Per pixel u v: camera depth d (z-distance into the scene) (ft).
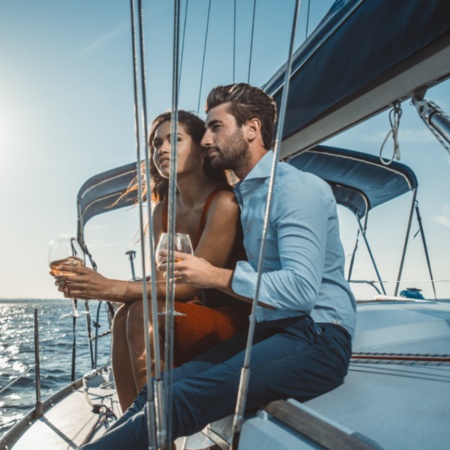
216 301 5.22
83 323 170.09
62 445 7.59
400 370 4.70
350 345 4.12
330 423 2.92
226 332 4.48
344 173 13.87
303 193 3.89
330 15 6.45
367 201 15.20
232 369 3.59
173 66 2.28
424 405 3.47
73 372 13.05
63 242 4.83
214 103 4.77
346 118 7.06
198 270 3.74
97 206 13.83
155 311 2.48
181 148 5.28
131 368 4.90
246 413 3.72
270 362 3.63
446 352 5.52
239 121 4.62
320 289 4.12
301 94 6.79
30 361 69.92
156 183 6.35
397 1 5.29
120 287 4.83
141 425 3.33
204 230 4.92
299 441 2.88
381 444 2.80
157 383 2.49
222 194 4.97
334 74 6.22
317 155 12.91
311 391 3.83
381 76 6.14
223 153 4.64
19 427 8.84
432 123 5.81
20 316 303.27
